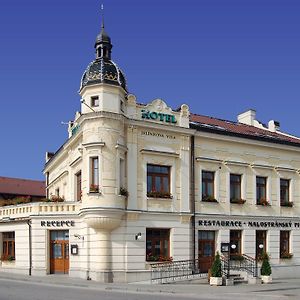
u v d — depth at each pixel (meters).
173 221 31.19
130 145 30.11
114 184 28.62
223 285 27.89
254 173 35.62
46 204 32.16
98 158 28.81
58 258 32.06
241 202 34.50
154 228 30.45
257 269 32.69
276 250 35.91
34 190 66.56
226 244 33.09
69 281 27.59
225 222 33.53
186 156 32.34
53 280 28.11
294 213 37.47
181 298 20.97
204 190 33.31
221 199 33.78
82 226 30.56
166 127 31.45
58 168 43.38
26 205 33.19
